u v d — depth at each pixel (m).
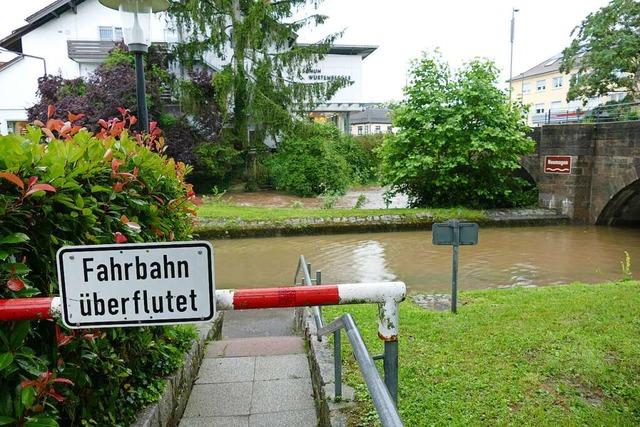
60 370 1.88
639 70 24.16
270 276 9.65
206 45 21.53
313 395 3.62
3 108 23.70
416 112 15.26
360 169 27.94
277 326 6.78
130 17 4.71
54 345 1.85
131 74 19.66
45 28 23.72
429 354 3.81
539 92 46.06
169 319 1.37
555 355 3.71
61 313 1.34
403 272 9.80
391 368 1.59
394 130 16.69
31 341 1.78
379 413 1.23
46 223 1.84
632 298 5.35
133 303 1.35
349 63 31.53
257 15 20.20
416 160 15.26
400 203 20.06
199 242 1.35
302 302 1.46
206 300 1.37
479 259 10.84
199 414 3.37
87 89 19.88
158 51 21.39
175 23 22.41
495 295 5.97
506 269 9.95
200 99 21.50
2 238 1.56
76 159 1.98
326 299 1.48
